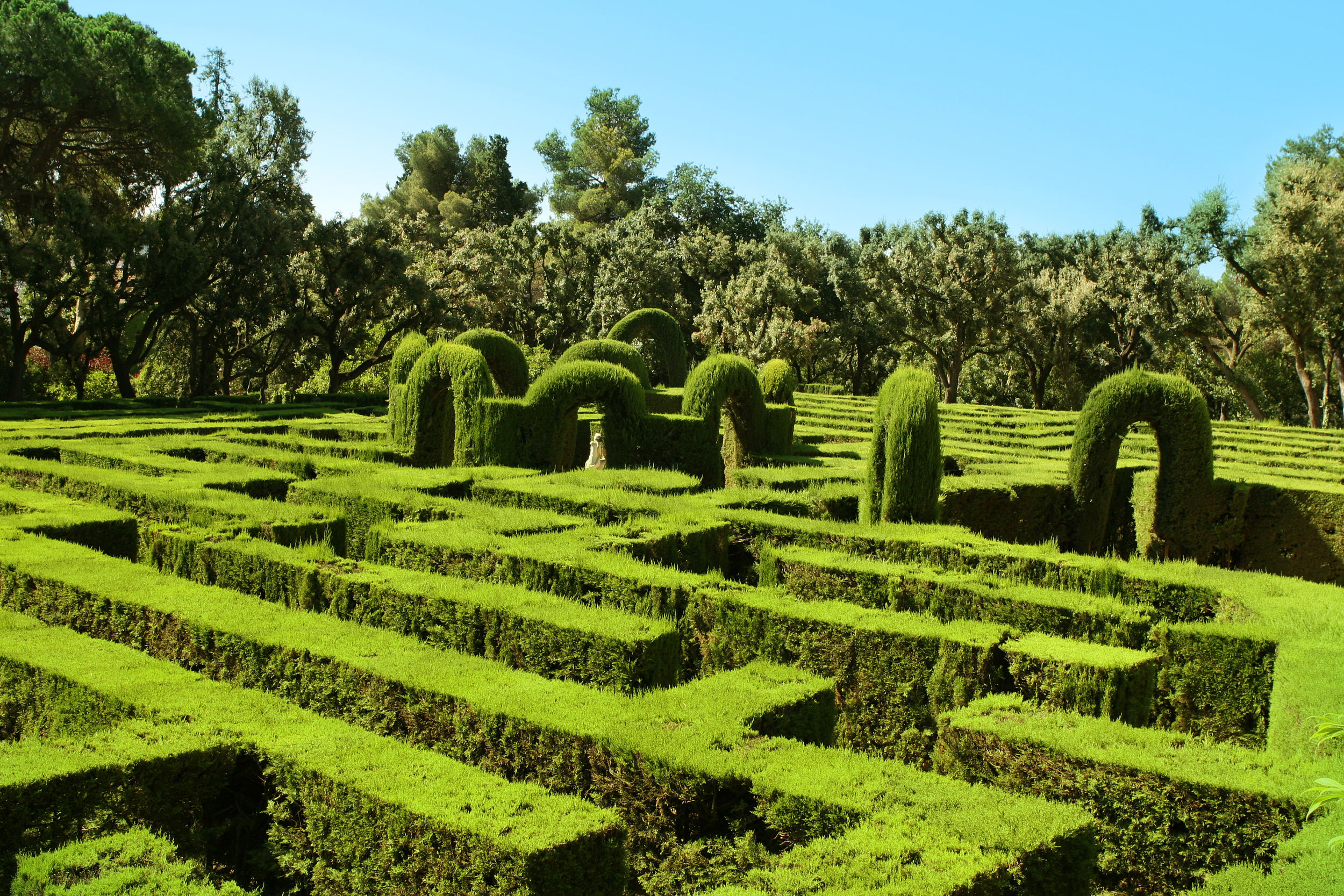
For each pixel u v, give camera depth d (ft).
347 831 14.78
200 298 130.82
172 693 18.01
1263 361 164.96
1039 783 17.54
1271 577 28.58
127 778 14.94
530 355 135.33
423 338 63.77
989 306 163.43
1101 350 165.58
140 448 52.70
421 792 14.47
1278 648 22.08
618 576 26.89
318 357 155.33
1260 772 16.34
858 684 23.38
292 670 20.77
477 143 249.96
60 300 111.55
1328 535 43.32
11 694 19.86
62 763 14.69
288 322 138.51
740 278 170.19
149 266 115.55
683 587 26.14
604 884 13.76
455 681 19.10
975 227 163.63
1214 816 15.97
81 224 108.99
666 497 39.91
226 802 16.56
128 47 105.60
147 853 13.16
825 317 180.24
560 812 13.99
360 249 141.28
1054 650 21.67
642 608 26.58
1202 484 43.21
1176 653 23.99
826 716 19.67
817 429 85.66
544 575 28.17
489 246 169.68
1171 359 167.22
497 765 17.93
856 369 196.65
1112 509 51.70
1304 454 68.85
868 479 39.19
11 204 115.14
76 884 12.26
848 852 13.14
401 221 158.81
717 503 38.88
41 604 26.21
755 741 16.84
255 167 130.00
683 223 201.98
